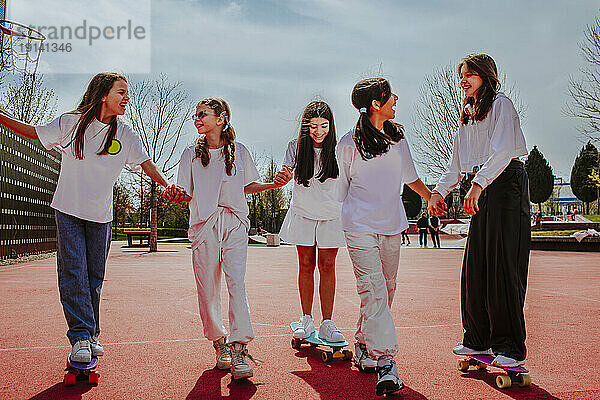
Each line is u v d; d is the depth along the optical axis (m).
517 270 3.36
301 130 4.36
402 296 7.57
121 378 3.40
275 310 6.27
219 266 3.73
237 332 3.35
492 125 3.50
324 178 4.27
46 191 19.70
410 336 4.71
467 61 3.63
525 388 3.20
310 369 3.67
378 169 3.52
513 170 3.44
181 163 3.86
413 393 3.12
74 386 3.23
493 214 3.44
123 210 63.28
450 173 3.87
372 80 3.62
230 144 3.77
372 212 3.46
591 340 4.53
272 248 27.36
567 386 3.23
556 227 36.47
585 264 14.61
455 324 5.31
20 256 16.16
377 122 3.65
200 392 3.12
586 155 62.50
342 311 6.25
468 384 3.29
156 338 4.61
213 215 3.69
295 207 4.36
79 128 3.48
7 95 22.33
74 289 3.41
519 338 3.30
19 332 4.84
